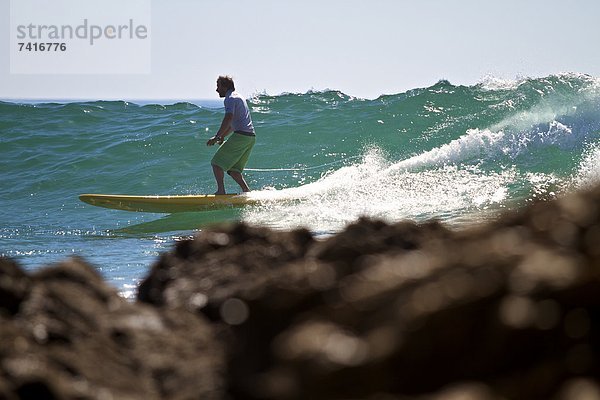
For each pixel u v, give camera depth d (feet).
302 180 207.31
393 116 248.93
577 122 222.28
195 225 157.48
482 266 24.45
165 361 33.06
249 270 40.98
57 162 232.53
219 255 43.19
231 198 168.25
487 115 240.73
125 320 34.96
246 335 32.65
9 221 170.30
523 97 245.04
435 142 231.50
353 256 36.37
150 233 150.71
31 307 33.22
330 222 149.18
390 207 160.15
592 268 23.13
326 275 33.40
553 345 22.21
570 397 20.90
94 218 170.81
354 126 244.42
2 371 28.78
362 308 26.71
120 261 112.57
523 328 22.34
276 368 27.50
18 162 235.61
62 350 31.27
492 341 22.68
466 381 22.66
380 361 23.66
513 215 33.09
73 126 271.08
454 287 23.89
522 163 195.83
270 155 228.84
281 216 157.99
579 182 167.12
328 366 24.23
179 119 274.77
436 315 23.40
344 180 189.67
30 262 118.01
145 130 259.80
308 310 31.86
